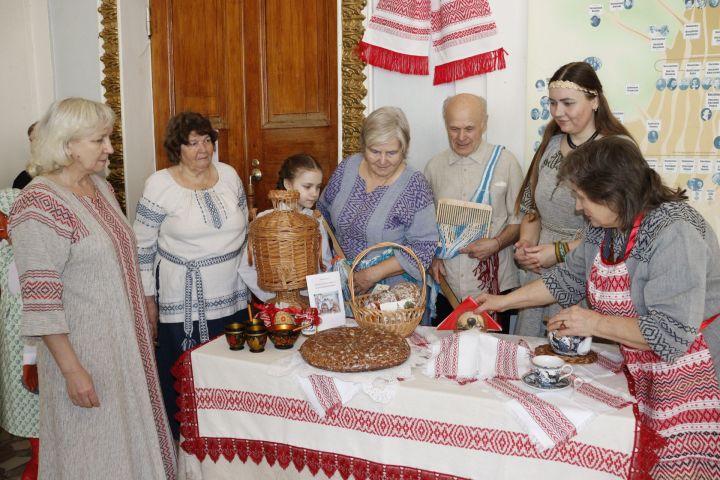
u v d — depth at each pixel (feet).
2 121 12.53
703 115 8.34
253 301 10.48
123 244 6.88
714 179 8.39
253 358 6.21
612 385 5.53
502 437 5.21
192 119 8.36
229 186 9.01
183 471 6.59
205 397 6.40
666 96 8.46
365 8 9.95
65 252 6.18
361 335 6.14
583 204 5.40
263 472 6.22
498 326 6.67
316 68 10.94
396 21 9.55
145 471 6.77
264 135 11.53
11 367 9.25
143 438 6.76
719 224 8.45
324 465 5.85
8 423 9.43
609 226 5.45
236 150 11.80
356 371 5.68
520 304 6.58
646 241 5.25
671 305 5.04
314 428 5.87
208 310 8.59
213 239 8.55
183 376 6.48
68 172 6.51
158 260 8.70
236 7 11.46
